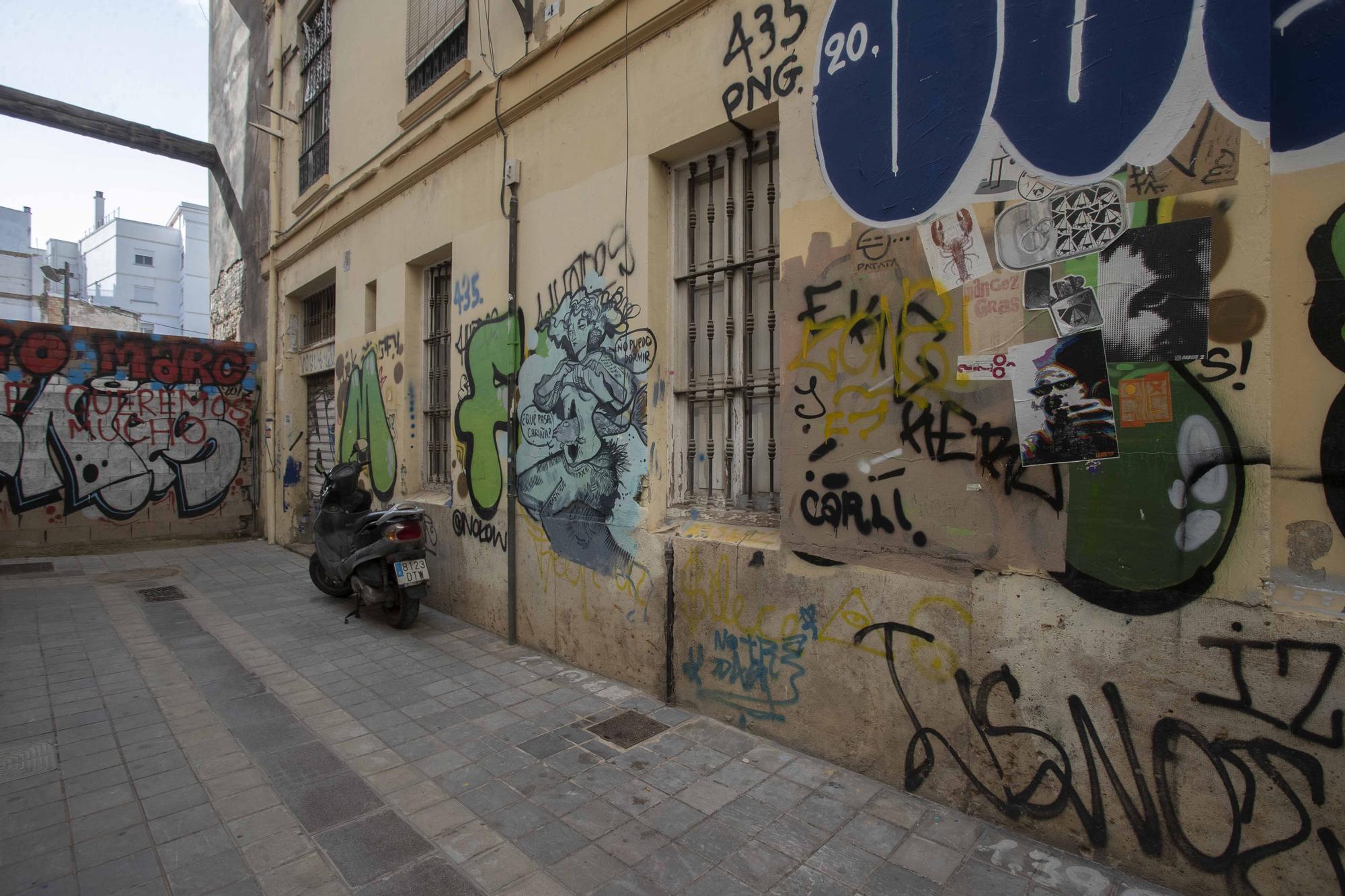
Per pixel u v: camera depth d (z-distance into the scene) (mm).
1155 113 2367
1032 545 2627
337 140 8156
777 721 3457
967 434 2789
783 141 3408
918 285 2936
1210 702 2268
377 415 7250
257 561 8766
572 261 4621
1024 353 2645
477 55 5566
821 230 3258
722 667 3695
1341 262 2107
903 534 2973
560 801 3010
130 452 9852
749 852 2633
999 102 2711
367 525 5723
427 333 6703
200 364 10414
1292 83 2195
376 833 2801
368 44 7441
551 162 4816
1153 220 2373
